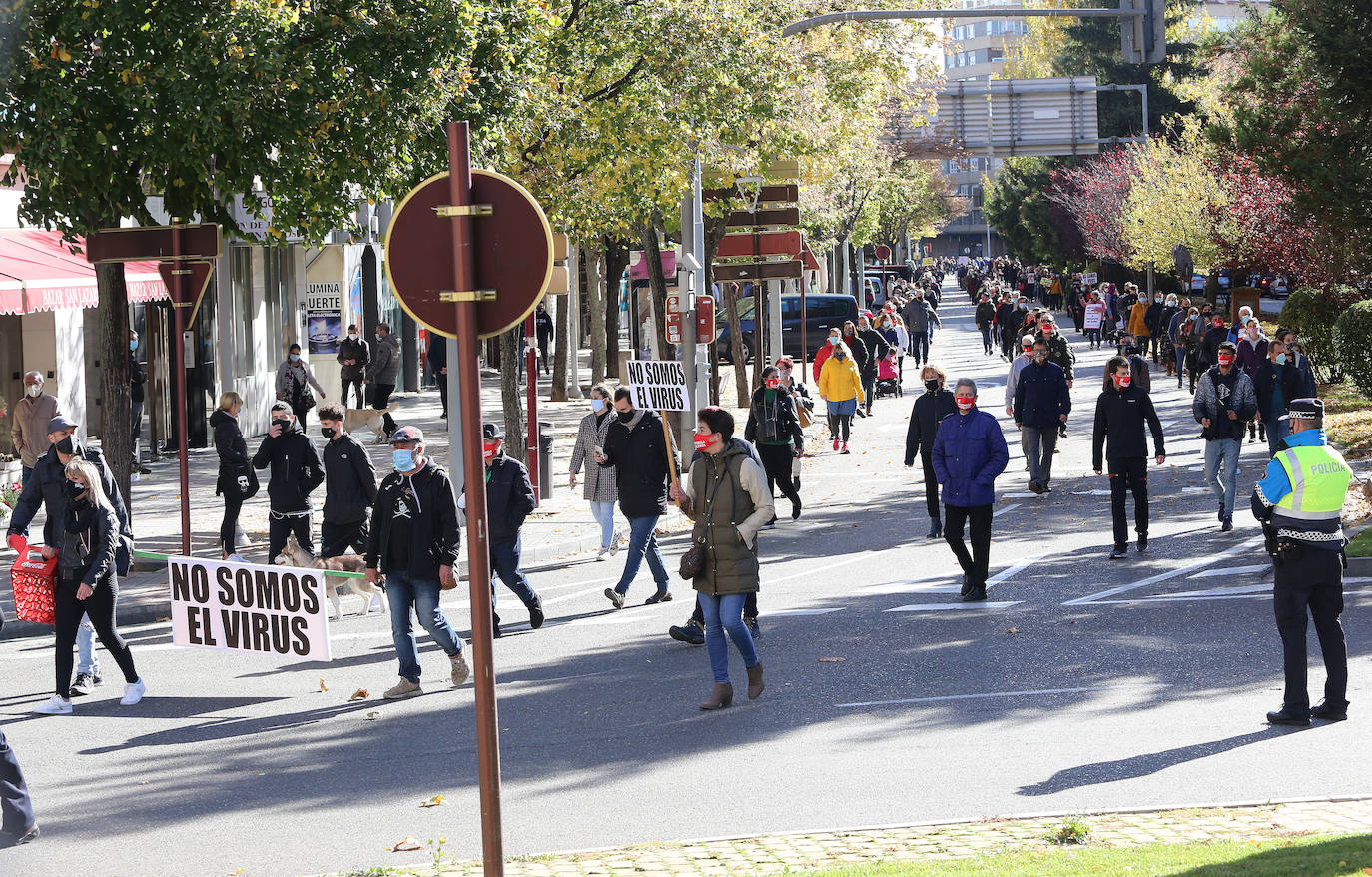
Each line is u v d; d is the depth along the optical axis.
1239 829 13.38
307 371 49.84
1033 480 38.69
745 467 19.31
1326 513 17.62
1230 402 31.70
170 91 27.77
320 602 21.17
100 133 27.86
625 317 111.50
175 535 34.94
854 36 55.78
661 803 15.41
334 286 65.62
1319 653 21.17
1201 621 23.48
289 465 27.75
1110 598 25.72
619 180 39.22
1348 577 26.83
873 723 18.33
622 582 26.38
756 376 53.19
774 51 42.38
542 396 72.81
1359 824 13.38
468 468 10.26
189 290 28.66
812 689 20.20
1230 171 77.00
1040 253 166.62
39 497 21.12
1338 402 54.84
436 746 18.08
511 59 32.28
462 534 32.72
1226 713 18.19
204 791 16.58
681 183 41.88
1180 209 100.12
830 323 91.38
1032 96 104.75
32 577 20.69
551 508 38.81
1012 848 13.00
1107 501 37.44
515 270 10.27
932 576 28.64
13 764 14.97
